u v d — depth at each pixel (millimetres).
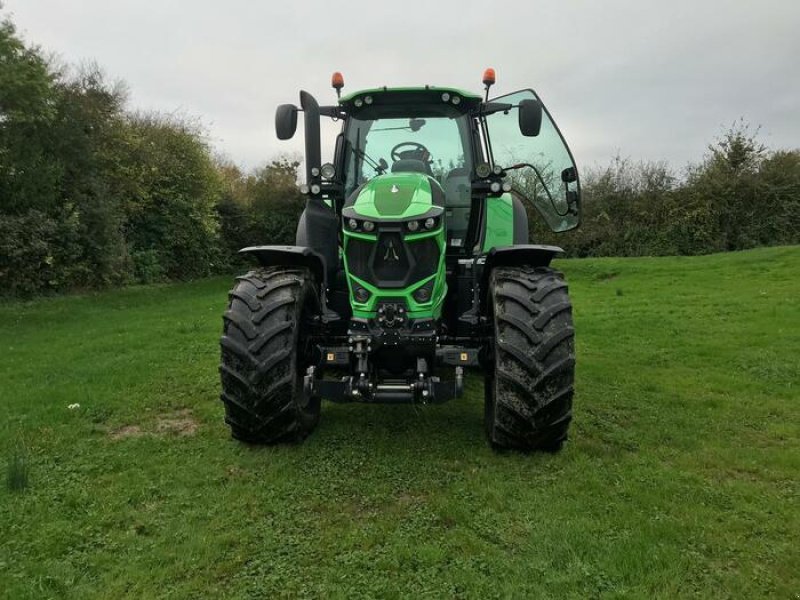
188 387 5379
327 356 3777
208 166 19844
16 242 12789
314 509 3082
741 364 6043
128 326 9328
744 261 15750
